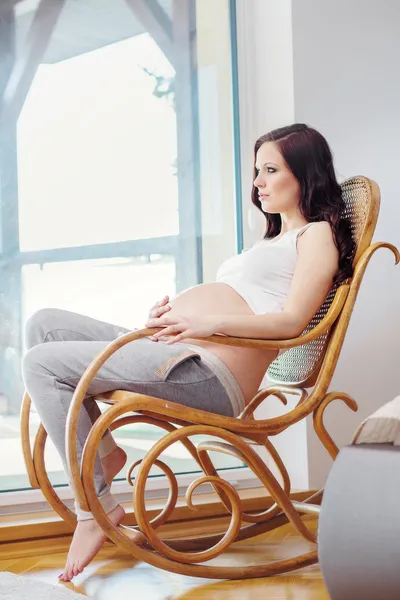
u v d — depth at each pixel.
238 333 1.98
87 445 1.84
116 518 1.97
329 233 2.16
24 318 2.82
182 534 2.65
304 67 3.14
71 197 2.94
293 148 2.28
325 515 1.19
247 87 3.29
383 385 3.26
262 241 2.47
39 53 2.91
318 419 2.19
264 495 2.99
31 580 1.98
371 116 3.31
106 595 1.92
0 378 2.77
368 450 1.17
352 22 3.28
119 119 3.05
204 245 3.19
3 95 2.83
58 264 2.90
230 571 1.99
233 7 3.29
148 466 1.89
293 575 2.08
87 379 1.86
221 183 3.25
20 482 2.78
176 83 3.18
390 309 3.29
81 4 3.00
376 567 1.12
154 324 1.93
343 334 2.07
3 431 2.76
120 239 3.02
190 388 2.01
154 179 3.10
